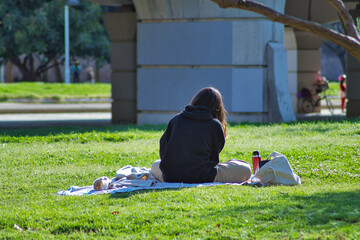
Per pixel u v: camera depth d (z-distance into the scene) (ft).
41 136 70.08
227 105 87.97
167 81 90.68
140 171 40.88
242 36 86.99
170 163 38.24
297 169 45.57
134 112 104.99
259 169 39.32
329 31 50.08
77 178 44.62
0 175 46.32
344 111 140.77
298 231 26.40
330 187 37.86
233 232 26.91
